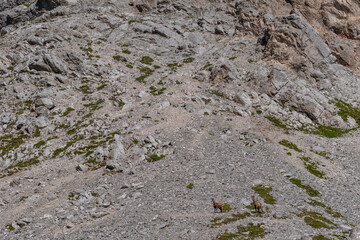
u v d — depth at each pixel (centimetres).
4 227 3328
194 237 2706
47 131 5762
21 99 6662
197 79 7619
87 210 3522
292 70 7612
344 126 6372
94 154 4944
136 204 3525
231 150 4819
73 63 7706
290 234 2708
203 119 5838
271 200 3475
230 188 3766
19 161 5066
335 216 3247
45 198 3928
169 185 3900
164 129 5481
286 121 6225
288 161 4634
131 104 6456
